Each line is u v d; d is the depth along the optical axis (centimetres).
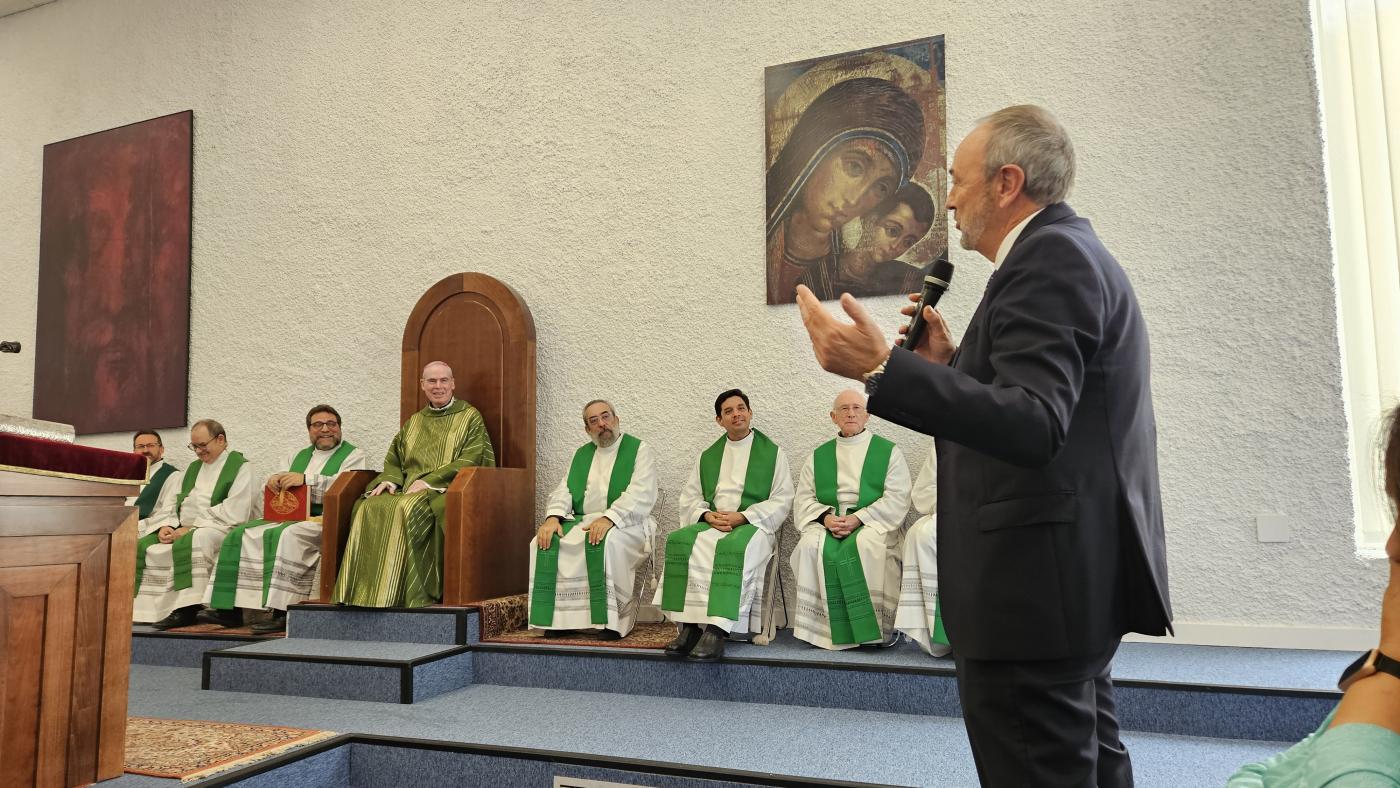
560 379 541
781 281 498
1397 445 65
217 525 536
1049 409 113
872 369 120
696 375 513
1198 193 432
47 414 678
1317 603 401
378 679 377
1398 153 414
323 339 605
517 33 577
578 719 339
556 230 554
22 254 709
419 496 461
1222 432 420
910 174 477
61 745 235
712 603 392
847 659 375
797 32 511
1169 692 321
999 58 468
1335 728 62
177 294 645
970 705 134
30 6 722
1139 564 126
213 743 292
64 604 237
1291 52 423
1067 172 145
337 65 623
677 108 534
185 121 657
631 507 460
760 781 259
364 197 605
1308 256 414
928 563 385
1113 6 451
